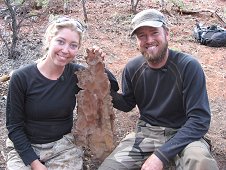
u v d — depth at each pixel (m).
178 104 2.78
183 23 5.91
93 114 2.87
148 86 2.83
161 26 2.66
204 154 2.55
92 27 5.56
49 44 2.61
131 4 6.09
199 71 2.70
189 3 6.80
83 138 2.89
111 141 2.96
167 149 2.61
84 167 3.05
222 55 5.04
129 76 2.89
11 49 4.64
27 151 2.68
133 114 3.79
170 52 2.76
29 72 2.65
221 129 3.61
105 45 5.07
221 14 6.34
